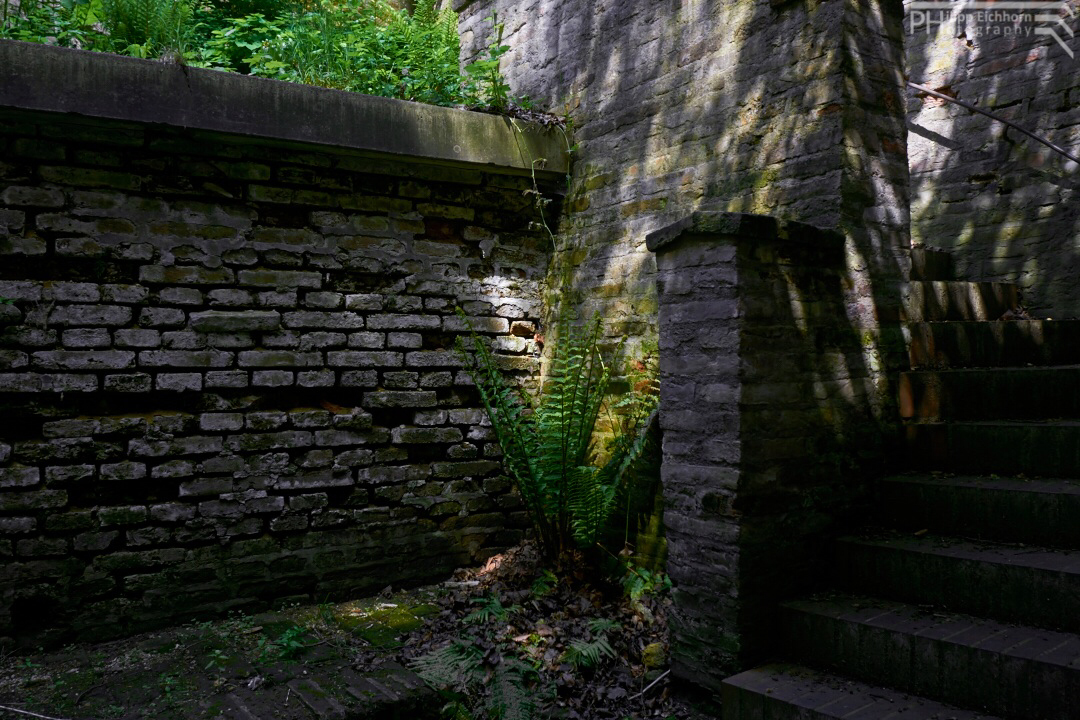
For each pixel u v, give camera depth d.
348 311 4.08
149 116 3.46
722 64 3.80
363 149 3.95
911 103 5.59
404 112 4.07
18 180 3.42
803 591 3.16
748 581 2.98
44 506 3.43
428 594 4.11
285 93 3.76
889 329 3.53
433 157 4.15
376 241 4.16
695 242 3.15
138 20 4.46
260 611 3.86
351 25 5.70
